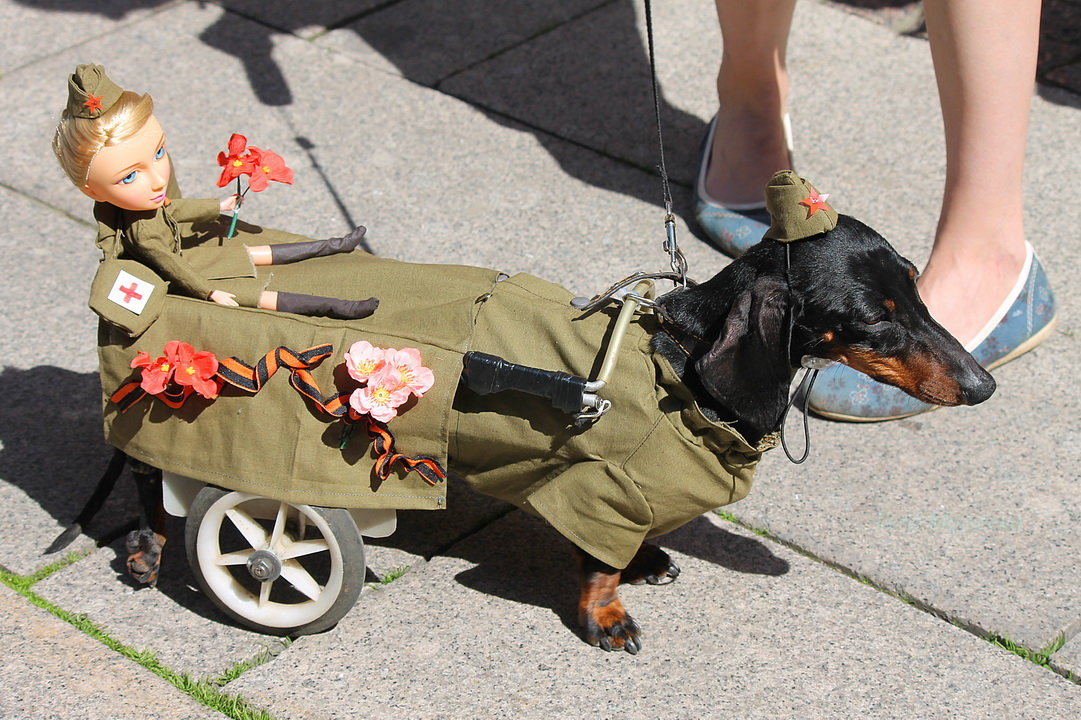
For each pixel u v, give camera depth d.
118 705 2.78
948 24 3.69
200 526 2.89
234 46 5.90
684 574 3.27
